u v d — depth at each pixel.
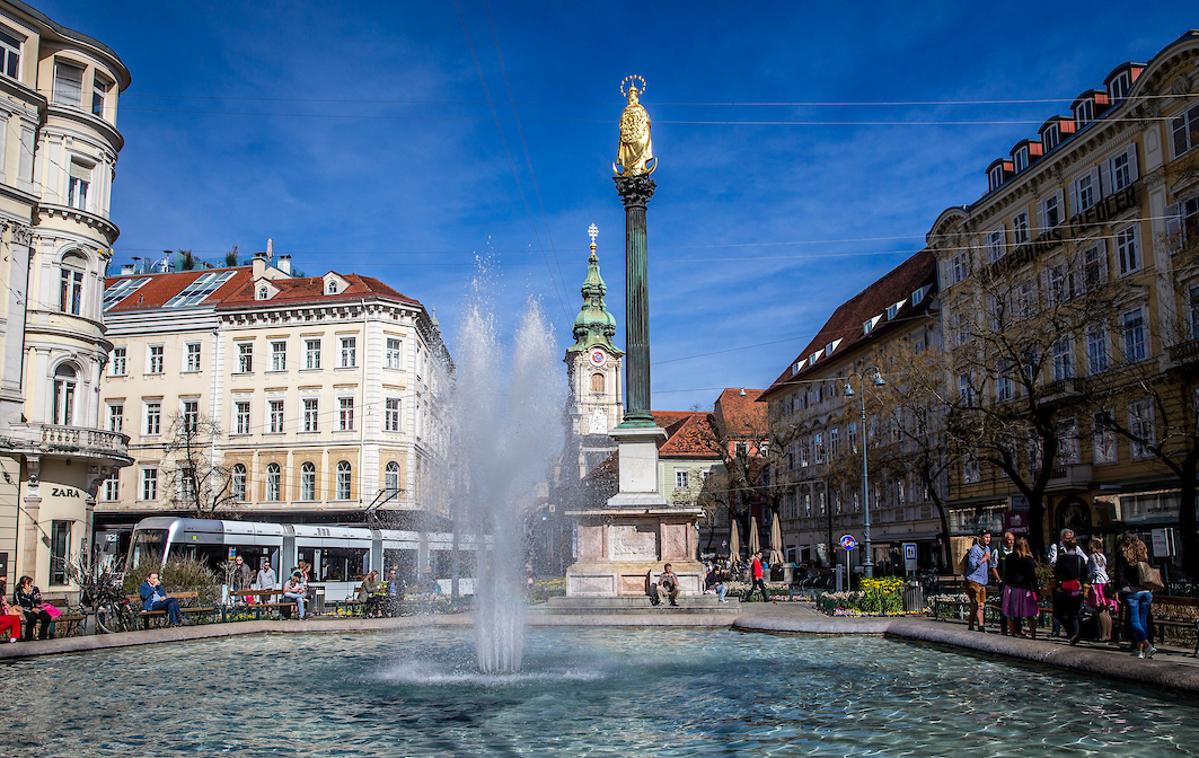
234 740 10.51
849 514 66.69
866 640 20.25
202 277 68.44
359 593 32.91
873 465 56.78
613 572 27.88
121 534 43.19
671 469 96.12
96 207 37.88
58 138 36.47
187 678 15.50
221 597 28.66
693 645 19.73
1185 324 33.25
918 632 19.36
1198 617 14.66
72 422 37.03
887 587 25.88
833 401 69.94
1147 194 37.22
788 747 9.80
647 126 31.16
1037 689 12.90
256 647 20.61
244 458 60.50
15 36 34.75
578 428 110.06
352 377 60.16
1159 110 36.62
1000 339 34.69
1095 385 37.78
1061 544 16.44
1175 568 34.50
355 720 11.67
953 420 36.25
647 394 29.98
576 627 24.25
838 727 10.74
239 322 61.75
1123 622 15.43
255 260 63.47
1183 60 35.12
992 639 16.48
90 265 37.72
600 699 13.05
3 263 34.06
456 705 12.70
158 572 29.05
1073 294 34.16
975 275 37.22
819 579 48.34
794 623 21.70
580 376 119.31
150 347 62.78
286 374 60.84
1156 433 36.00
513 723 11.39
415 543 47.94
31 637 20.09
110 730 11.11
